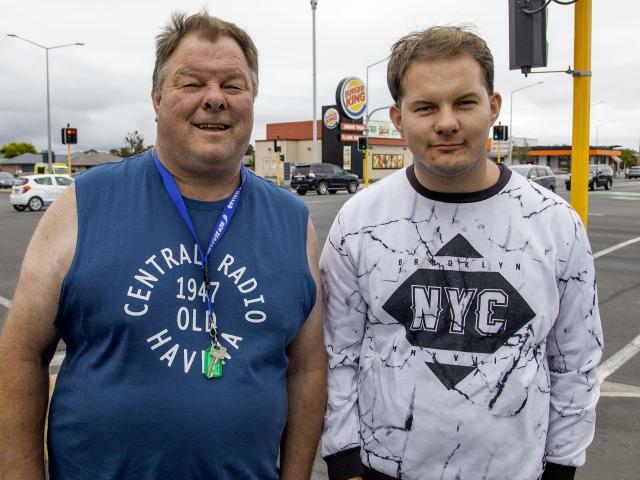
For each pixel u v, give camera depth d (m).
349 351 1.89
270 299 1.69
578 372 1.75
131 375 1.56
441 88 1.62
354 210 1.84
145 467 1.57
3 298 7.52
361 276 1.82
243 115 1.71
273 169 56.78
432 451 1.68
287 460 1.89
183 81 1.68
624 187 41.16
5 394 1.57
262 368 1.68
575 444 1.75
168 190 1.69
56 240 1.61
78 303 1.57
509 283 1.68
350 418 1.84
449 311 1.70
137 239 1.61
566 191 30.33
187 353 1.58
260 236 1.75
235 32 1.75
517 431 1.65
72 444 1.59
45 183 22.89
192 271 1.64
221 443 1.59
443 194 1.73
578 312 1.74
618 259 10.24
